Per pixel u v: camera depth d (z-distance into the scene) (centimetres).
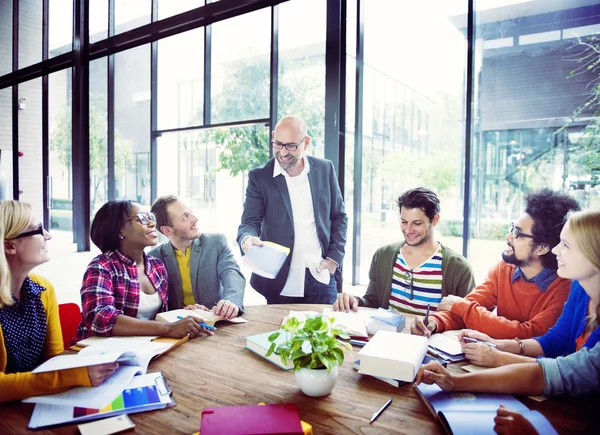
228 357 146
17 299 149
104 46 648
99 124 702
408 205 200
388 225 427
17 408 111
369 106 422
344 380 129
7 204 146
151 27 567
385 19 408
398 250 213
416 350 131
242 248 221
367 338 160
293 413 103
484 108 368
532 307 172
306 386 116
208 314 185
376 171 425
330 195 268
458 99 377
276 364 140
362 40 420
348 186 433
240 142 512
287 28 459
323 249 262
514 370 119
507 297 180
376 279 219
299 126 243
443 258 204
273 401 115
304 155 262
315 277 261
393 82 408
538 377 117
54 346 160
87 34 683
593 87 330
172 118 584
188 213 216
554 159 346
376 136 421
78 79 692
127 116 651
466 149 374
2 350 140
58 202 802
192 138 563
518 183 358
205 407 112
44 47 795
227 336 168
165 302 204
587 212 130
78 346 153
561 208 163
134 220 183
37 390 113
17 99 833
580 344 139
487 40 365
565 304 151
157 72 596
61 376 115
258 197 265
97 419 105
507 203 362
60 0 762
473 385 117
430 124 392
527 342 149
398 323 166
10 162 857
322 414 108
